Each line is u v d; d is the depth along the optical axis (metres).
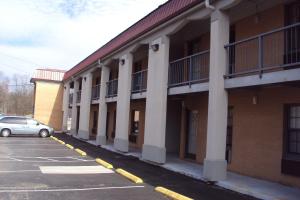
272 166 12.36
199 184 12.05
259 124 13.11
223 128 12.45
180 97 17.72
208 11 13.09
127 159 18.25
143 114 23.06
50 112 42.94
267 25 13.12
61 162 16.34
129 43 20.28
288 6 12.37
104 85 26.08
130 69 21.03
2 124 30.91
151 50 17.73
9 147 22.36
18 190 10.10
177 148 21.11
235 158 14.19
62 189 10.50
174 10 15.23
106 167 15.20
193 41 17.97
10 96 76.25
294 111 12.02
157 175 13.59
